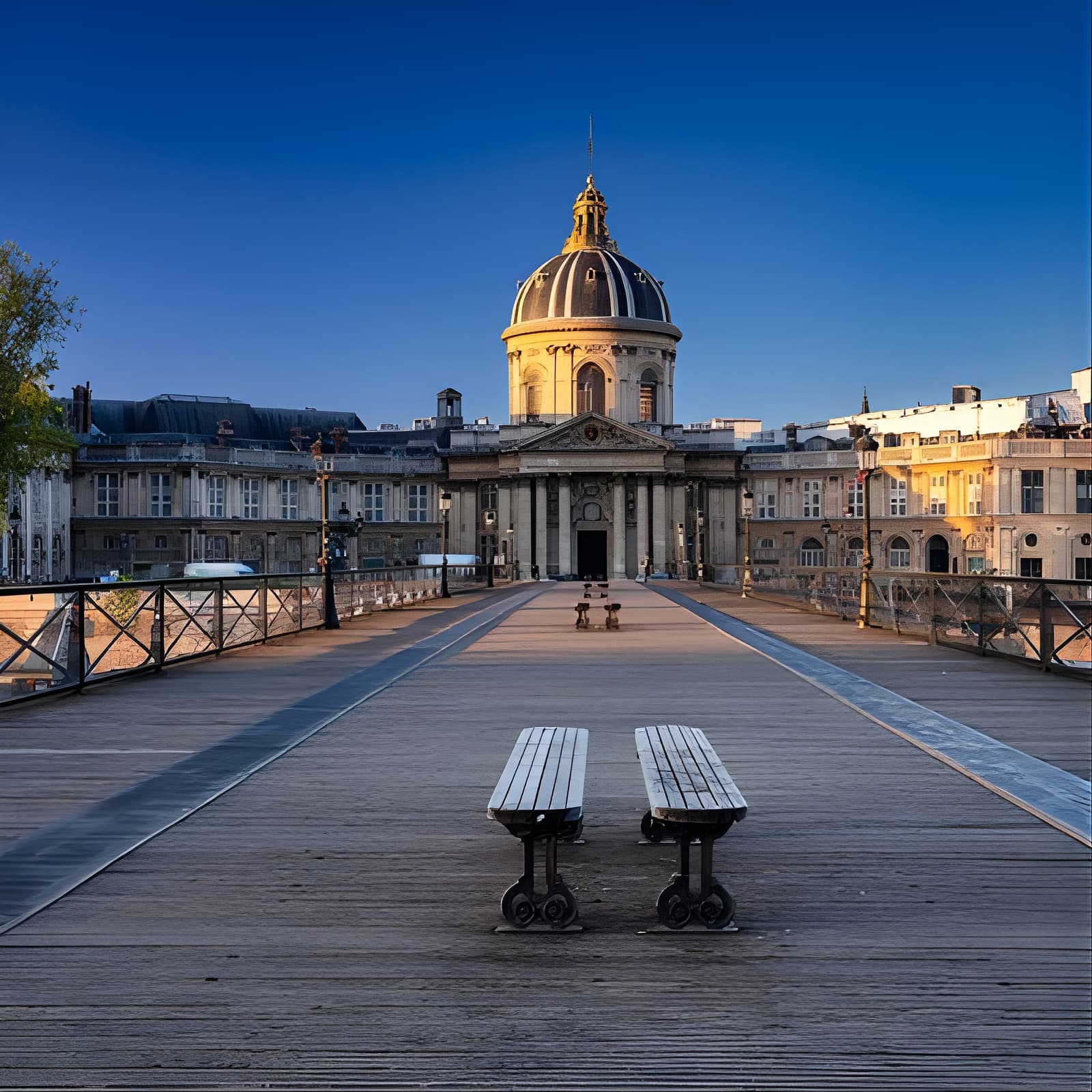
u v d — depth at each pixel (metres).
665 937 5.22
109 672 14.34
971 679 14.20
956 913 5.51
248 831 7.03
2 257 38.28
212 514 72.88
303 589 23.16
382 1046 4.18
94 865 6.31
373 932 5.30
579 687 13.73
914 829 7.04
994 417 85.62
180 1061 4.07
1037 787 8.07
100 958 4.98
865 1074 3.96
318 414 94.38
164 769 8.85
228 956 5.00
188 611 16.73
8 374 38.22
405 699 12.75
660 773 6.05
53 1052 4.14
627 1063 4.05
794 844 6.71
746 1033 4.26
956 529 74.12
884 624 22.69
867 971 4.81
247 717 11.50
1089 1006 4.46
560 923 5.30
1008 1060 4.05
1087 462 71.12
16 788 8.18
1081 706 11.93
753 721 11.10
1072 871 6.16
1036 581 15.16
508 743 9.95
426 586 37.56
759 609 30.27
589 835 6.99
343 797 7.93
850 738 10.12
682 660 16.83
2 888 5.90
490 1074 3.98
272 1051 4.14
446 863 6.39
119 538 71.31
